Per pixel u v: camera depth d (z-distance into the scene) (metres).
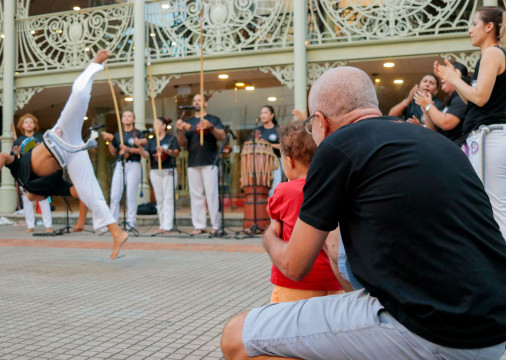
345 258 1.73
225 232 8.23
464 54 9.05
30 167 5.10
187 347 2.75
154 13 10.80
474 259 1.38
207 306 3.65
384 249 1.43
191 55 10.77
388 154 1.46
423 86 6.36
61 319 3.32
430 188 1.40
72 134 5.13
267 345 1.64
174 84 12.12
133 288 4.29
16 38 12.00
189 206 11.91
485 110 3.30
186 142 8.27
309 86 9.91
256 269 5.20
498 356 1.40
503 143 3.22
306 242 1.56
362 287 1.69
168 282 4.54
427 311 1.37
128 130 8.80
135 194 8.84
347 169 1.50
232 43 10.23
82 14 11.41
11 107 11.81
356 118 1.66
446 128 3.88
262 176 8.12
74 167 5.24
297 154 2.27
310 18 10.22
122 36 11.05
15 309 3.58
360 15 9.59
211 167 8.10
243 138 11.65
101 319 3.32
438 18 9.13
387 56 9.41
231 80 11.78
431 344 1.39
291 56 9.88
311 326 1.59
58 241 7.77
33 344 2.80
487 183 3.26
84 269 5.24
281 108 11.41
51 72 11.59
